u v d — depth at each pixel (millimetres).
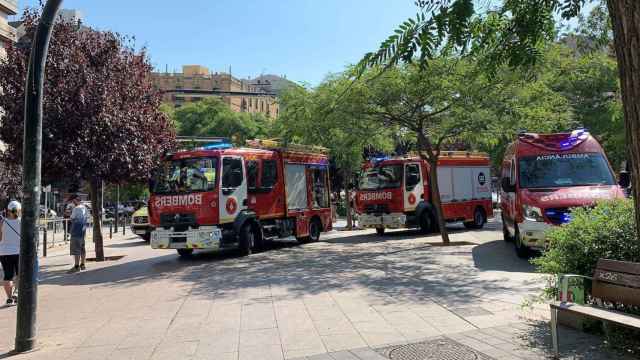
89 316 7715
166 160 14023
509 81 12547
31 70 6273
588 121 21844
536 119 14266
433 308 7301
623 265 4844
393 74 13461
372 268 11297
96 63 15008
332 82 14914
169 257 15469
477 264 11352
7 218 8977
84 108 13609
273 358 5316
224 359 5363
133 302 8641
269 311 7492
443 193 20328
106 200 54969
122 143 14164
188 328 6723
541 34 5867
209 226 13250
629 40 4043
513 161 12906
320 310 7438
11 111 14211
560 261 6113
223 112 59906
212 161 13562
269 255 14484
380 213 19203
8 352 6012
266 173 15562
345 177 25516
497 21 5594
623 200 6430
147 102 16234
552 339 5293
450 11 4152
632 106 4086
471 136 15852
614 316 4664
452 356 5117
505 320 6477
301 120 15367
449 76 13234
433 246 15367
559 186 11570
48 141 13484
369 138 16594
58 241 22766
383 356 5211
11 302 8898
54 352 5930
